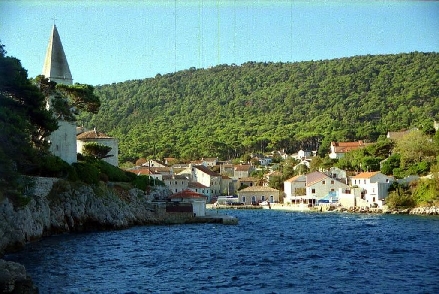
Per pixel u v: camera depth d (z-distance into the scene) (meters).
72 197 99.38
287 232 96.81
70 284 49.09
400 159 177.50
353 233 92.94
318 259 63.38
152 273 54.91
